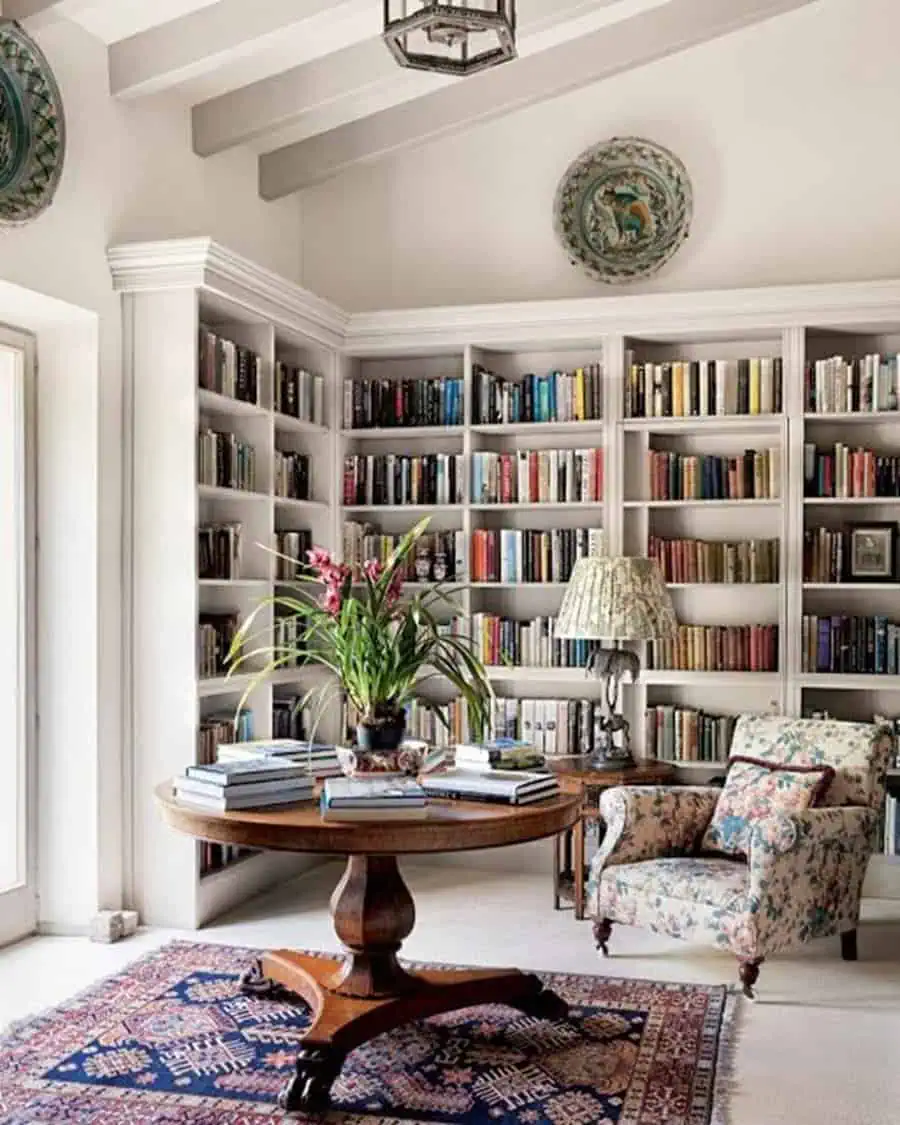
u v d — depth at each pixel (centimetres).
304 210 633
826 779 430
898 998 398
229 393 505
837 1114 310
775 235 570
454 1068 338
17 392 463
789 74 568
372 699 360
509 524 604
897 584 531
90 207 460
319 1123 304
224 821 317
